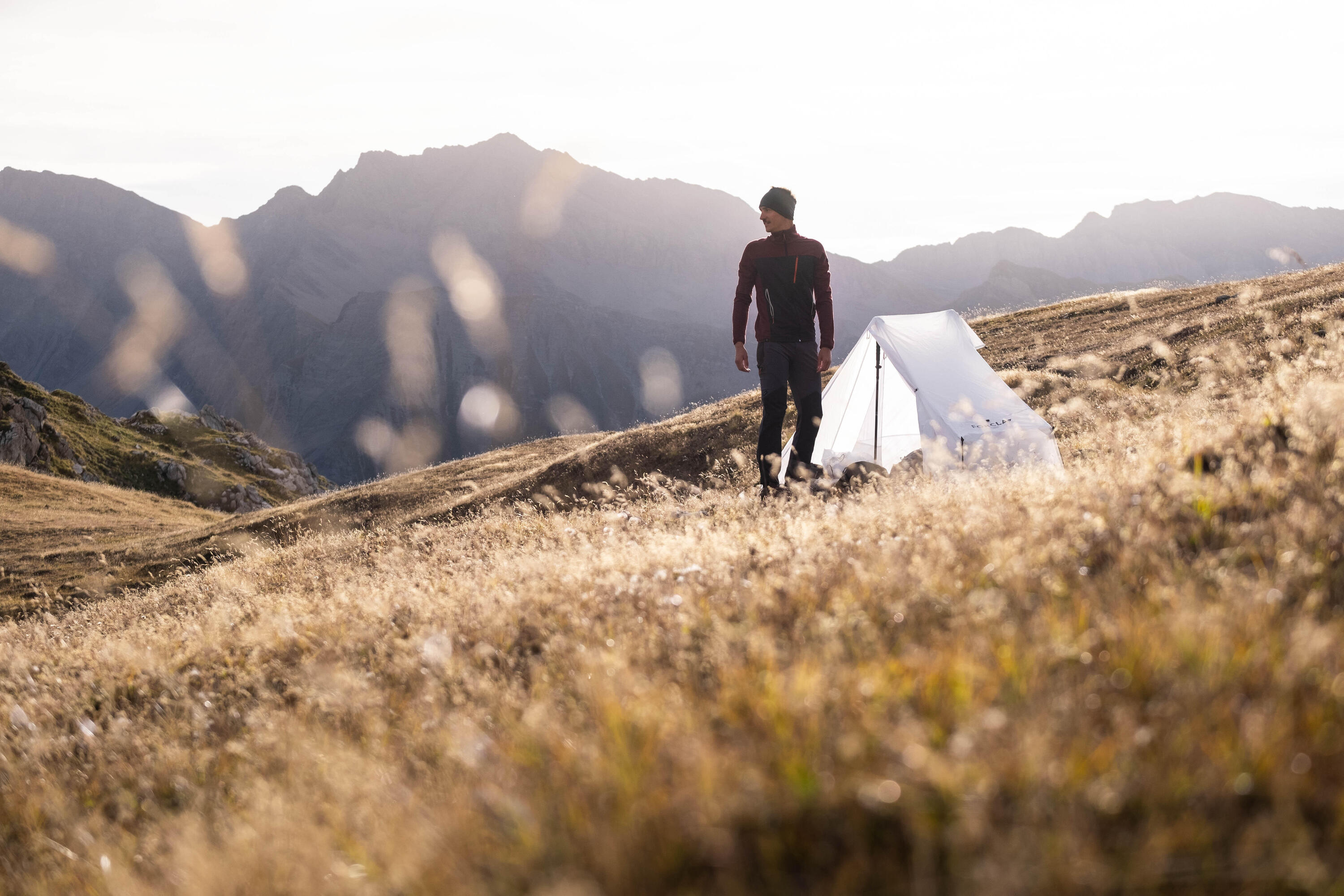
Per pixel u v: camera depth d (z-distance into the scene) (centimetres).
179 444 11112
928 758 161
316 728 342
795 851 160
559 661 335
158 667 542
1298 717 173
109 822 324
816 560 395
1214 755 161
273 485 11119
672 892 153
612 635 349
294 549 1534
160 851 274
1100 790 153
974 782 156
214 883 204
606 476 2011
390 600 598
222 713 425
